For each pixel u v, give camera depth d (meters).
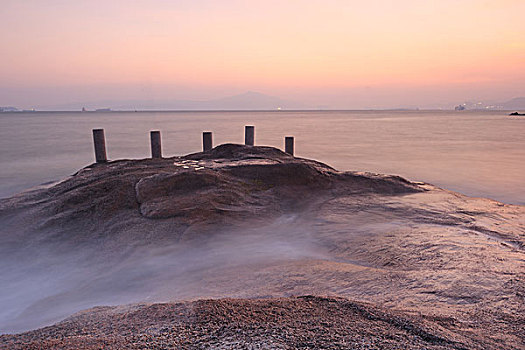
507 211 9.70
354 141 39.59
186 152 30.34
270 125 74.00
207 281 5.62
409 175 20.19
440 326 3.08
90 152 30.55
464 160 25.53
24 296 5.88
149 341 2.61
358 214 9.65
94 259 7.29
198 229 8.43
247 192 11.20
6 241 8.32
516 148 32.34
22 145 35.59
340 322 3.03
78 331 3.13
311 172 12.73
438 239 7.14
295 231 8.56
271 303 3.60
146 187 10.57
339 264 6.10
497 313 3.56
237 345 2.48
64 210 9.93
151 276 6.23
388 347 2.48
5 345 2.87
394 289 4.61
